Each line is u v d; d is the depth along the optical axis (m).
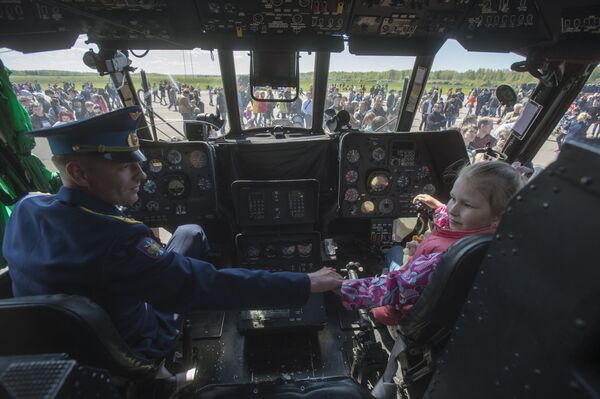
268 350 2.03
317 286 1.31
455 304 0.99
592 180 0.48
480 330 0.74
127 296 1.16
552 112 2.36
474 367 0.77
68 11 1.76
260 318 2.06
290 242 2.51
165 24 1.89
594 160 0.47
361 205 2.79
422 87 2.82
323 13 1.87
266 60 2.51
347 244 3.01
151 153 2.55
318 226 2.96
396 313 1.38
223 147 2.69
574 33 1.79
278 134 3.07
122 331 1.25
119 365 1.07
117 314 1.20
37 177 2.21
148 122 2.66
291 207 2.52
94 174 1.11
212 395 1.21
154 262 1.11
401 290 1.18
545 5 1.80
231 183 2.72
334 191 2.96
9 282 1.28
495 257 0.69
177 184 2.62
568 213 0.52
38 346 0.98
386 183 2.74
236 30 1.99
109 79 2.45
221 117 3.02
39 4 1.70
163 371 1.46
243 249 2.50
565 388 0.53
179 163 2.59
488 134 2.86
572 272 0.51
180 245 2.01
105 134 1.09
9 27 1.73
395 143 2.66
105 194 1.16
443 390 0.92
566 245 0.52
